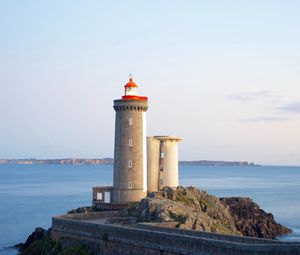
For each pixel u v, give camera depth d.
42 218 133.00
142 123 78.56
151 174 86.81
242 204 100.12
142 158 78.25
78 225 58.66
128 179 77.50
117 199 78.12
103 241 53.97
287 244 38.16
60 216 64.50
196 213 67.12
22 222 125.94
